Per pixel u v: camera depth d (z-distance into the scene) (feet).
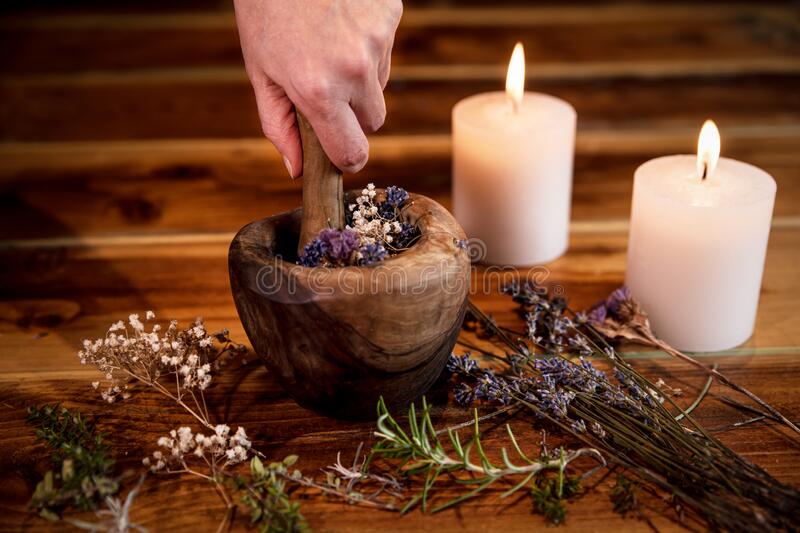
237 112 2.88
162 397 1.83
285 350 1.65
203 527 1.58
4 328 2.00
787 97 2.91
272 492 1.57
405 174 2.53
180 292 2.10
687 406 1.78
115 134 2.75
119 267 2.19
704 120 2.80
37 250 2.25
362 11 1.60
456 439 1.60
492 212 2.13
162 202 2.43
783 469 1.65
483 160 2.09
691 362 1.79
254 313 1.65
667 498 1.61
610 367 1.88
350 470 1.66
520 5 3.92
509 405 1.78
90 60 3.24
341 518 1.59
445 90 3.00
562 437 1.72
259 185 2.50
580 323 1.91
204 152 2.66
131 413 1.79
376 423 1.76
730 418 1.76
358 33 1.59
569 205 2.28
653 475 1.59
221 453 1.69
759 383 1.84
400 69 3.16
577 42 3.42
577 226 2.34
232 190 2.48
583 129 2.77
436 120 2.81
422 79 3.08
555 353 1.85
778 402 1.79
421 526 1.58
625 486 1.60
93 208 2.41
